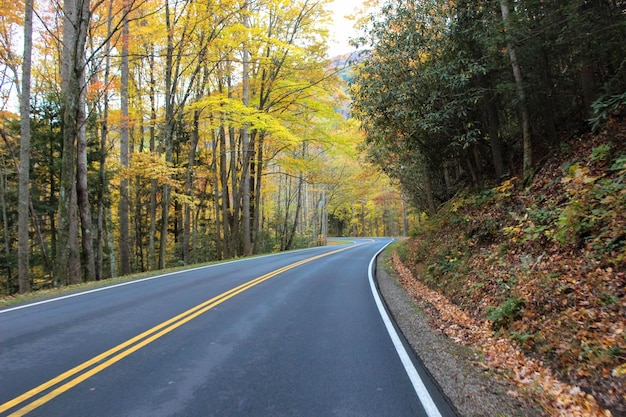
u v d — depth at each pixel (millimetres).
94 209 23250
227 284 10273
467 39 10578
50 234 23391
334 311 7367
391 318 6957
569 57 8977
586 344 4488
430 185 17375
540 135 11031
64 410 3330
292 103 22234
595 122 8055
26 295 9062
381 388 3904
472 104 10883
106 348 4977
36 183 20906
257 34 17453
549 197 8383
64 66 15320
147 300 8062
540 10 8633
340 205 57656
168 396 3635
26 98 12734
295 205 52719
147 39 17250
